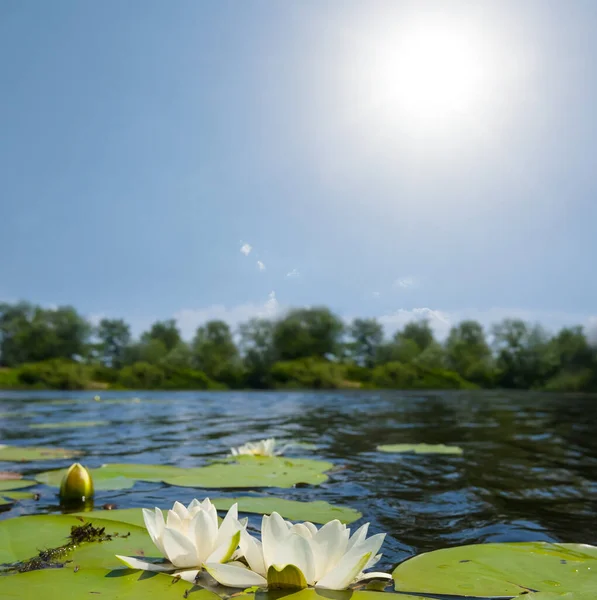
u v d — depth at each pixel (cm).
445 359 4531
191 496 324
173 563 181
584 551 200
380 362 4669
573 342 3866
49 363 4388
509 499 340
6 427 887
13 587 163
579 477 420
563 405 1680
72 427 890
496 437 727
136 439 704
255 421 1028
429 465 473
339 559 170
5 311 4669
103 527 229
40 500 311
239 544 184
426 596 160
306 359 4534
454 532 260
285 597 157
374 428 867
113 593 159
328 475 409
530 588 165
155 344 4672
